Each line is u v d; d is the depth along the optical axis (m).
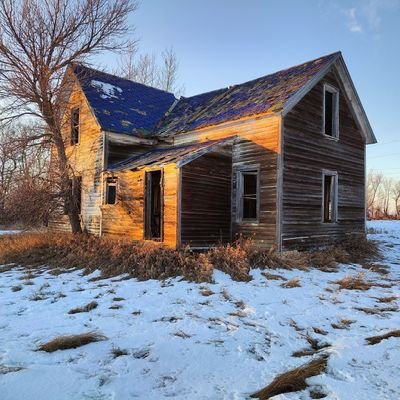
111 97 17.42
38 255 12.55
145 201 12.72
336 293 7.80
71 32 14.84
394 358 4.39
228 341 4.98
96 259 10.95
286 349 4.78
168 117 17.62
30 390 3.49
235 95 15.77
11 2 13.90
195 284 8.34
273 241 11.88
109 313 6.28
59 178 15.50
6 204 15.09
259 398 3.47
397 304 7.00
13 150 14.62
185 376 3.96
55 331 5.35
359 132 16.31
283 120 12.05
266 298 7.27
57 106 15.40
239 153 13.10
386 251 15.23
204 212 12.13
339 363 4.26
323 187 13.81
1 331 5.34
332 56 13.91
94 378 3.83
